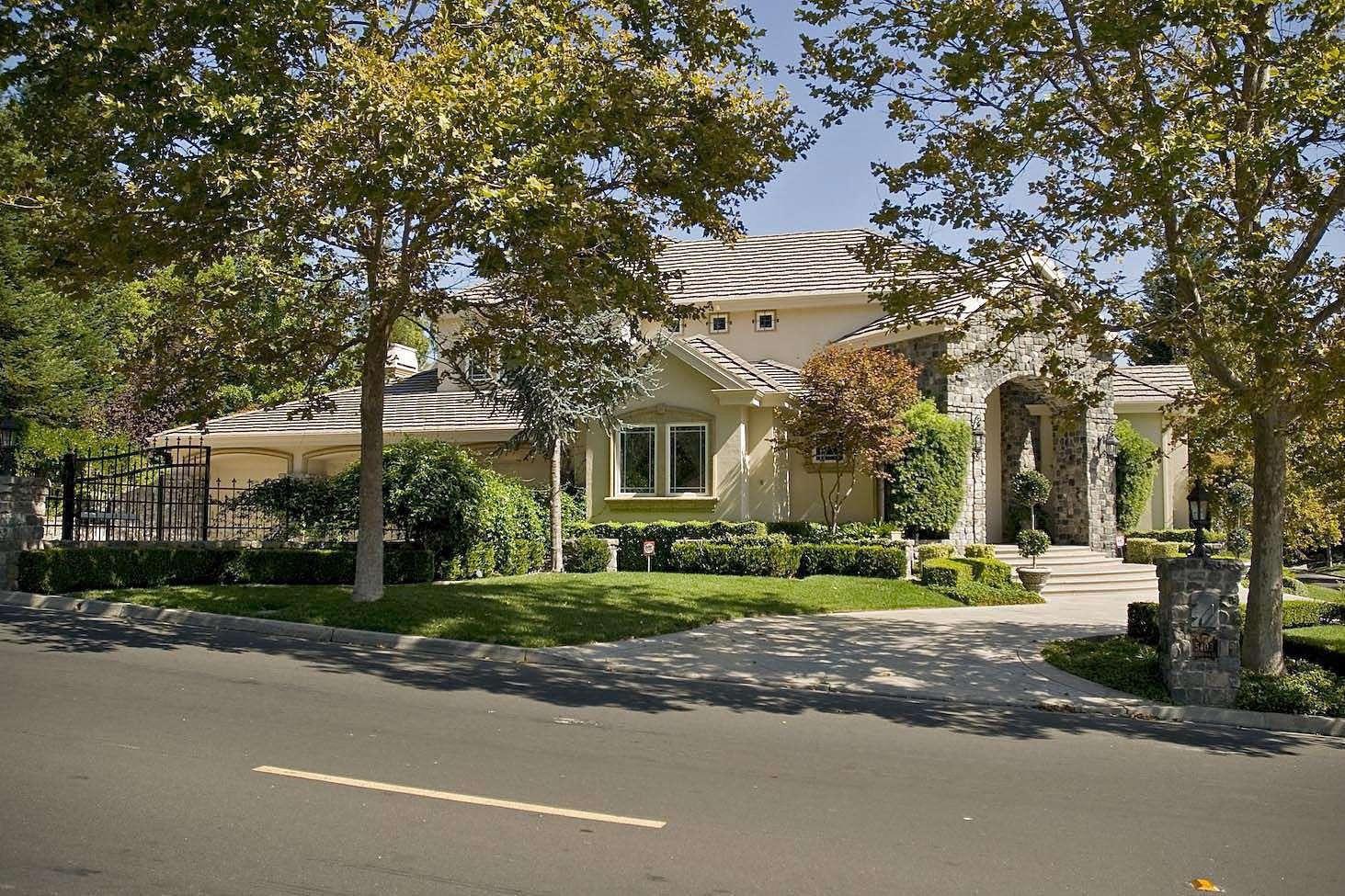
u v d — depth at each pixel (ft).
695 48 40.78
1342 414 37.78
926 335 75.20
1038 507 85.66
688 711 30.94
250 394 102.78
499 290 47.32
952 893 16.21
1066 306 39.32
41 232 40.73
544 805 19.84
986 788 23.02
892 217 40.88
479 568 63.10
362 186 34.50
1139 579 75.41
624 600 53.67
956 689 37.37
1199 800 22.95
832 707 33.35
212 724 25.21
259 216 36.50
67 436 93.91
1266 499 38.22
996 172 38.50
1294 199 37.14
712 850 17.72
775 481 75.97
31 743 22.65
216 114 32.50
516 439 78.48
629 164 41.91
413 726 26.21
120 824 17.67
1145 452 88.17
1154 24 32.07
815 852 17.89
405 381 95.81
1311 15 34.71
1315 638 42.29
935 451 71.10
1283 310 32.58
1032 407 86.63
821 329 86.33
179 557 56.39
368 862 16.39
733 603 54.95
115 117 33.83
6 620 42.04
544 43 38.70
